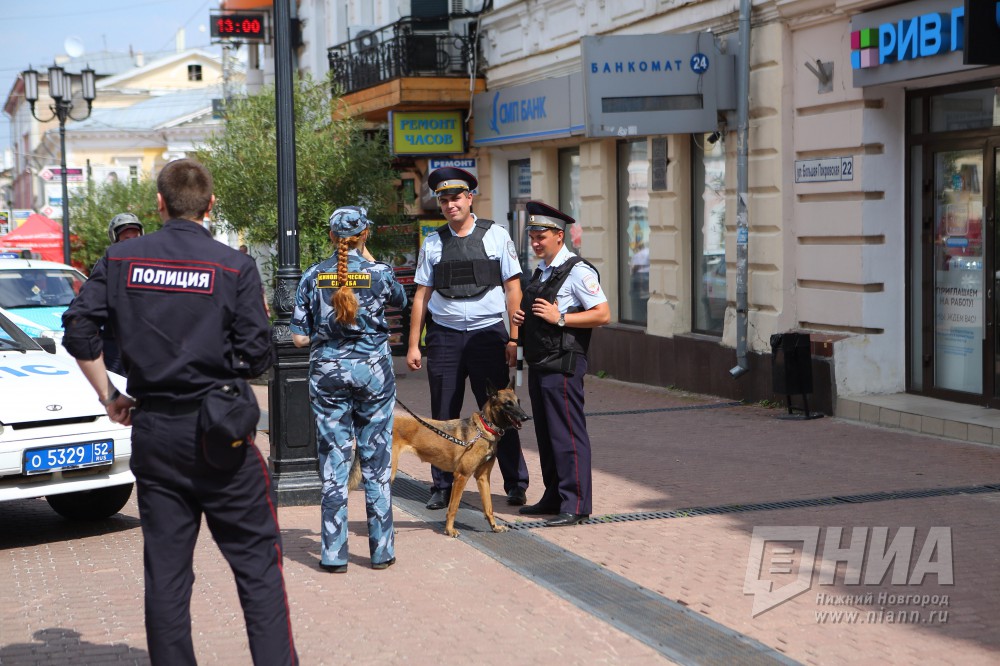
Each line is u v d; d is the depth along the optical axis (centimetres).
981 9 906
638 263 1566
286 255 848
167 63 7206
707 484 842
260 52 3256
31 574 656
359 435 645
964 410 1043
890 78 1055
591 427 1142
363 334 631
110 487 768
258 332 426
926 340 1125
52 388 735
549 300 729
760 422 1127
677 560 643
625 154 1582
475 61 1836
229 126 1733
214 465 413
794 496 793
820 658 489
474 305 773
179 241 426
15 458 691
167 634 421
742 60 1241
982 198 1051
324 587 609
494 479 901
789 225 1221
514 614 557
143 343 417
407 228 1750
